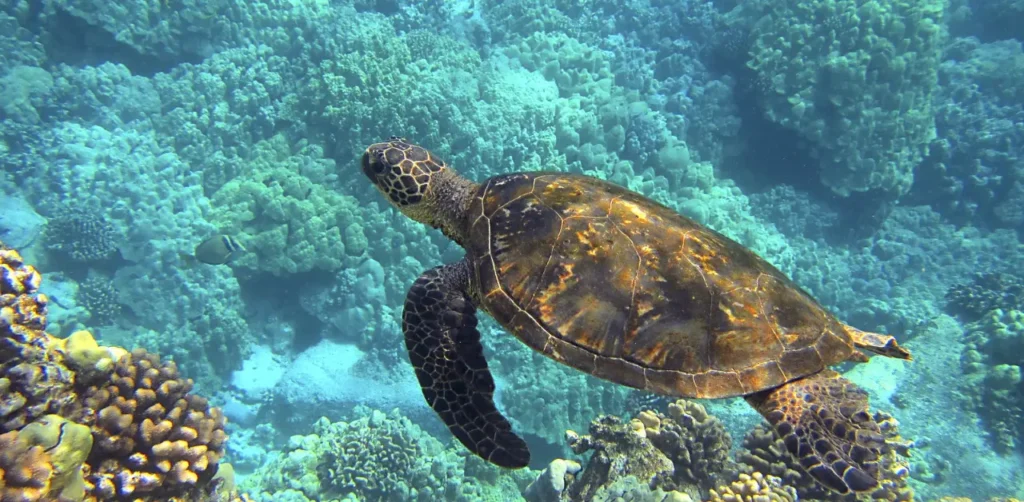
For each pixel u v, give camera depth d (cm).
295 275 1552
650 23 2395
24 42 1723
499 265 416
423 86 1611
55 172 1500
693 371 371
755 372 376
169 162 1591
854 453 357
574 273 395
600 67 2122
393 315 1465
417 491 991
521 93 1808
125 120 1720
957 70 2278
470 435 406
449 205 516
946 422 1154
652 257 396
